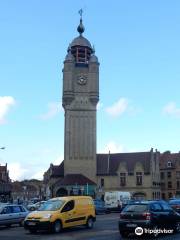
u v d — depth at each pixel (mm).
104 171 100750
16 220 34469
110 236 25500
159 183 103125
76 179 95500
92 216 31516
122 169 100312
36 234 27359
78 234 26938
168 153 117938
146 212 23938
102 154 104625
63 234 27062
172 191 113188
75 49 102625
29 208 53469
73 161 97750
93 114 99688
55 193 95312
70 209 29375
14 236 26359
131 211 24422
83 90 100188
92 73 100250
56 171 100875
